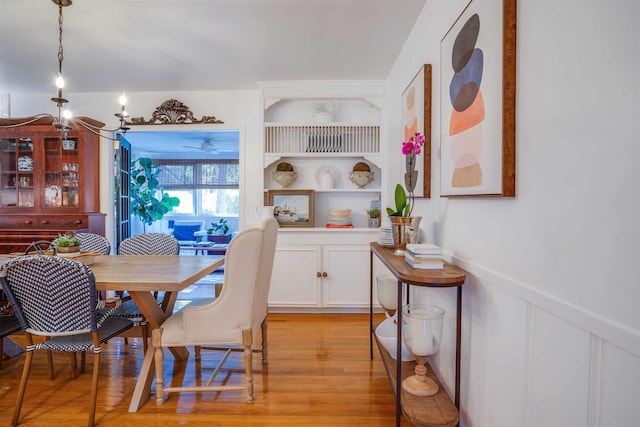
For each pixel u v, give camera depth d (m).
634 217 0.65
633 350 0.65
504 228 1.11
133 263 2.20
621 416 0.68
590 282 0.76
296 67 2.98
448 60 1.55
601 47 0.72
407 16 2.14
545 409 0.91
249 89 3.55
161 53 2.68
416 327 1.47
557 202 0.86
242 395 1.87
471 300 1.36
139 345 2.54
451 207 1.59
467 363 1.40
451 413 1.35
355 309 3.35
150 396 1.85
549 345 0.90
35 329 1.61
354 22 2.21
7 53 2.65
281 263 3.29
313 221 3.37
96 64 2.88
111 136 3.64
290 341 2.62
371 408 1.75
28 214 3.39
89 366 2.20
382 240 2.16
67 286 1.56
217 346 2.48
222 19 2.17
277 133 3.46
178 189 7.57
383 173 3.33
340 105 3.52
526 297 0.99
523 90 1.01
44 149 3.45
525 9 1.00
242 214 3.58
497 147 1.12
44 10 2.04
